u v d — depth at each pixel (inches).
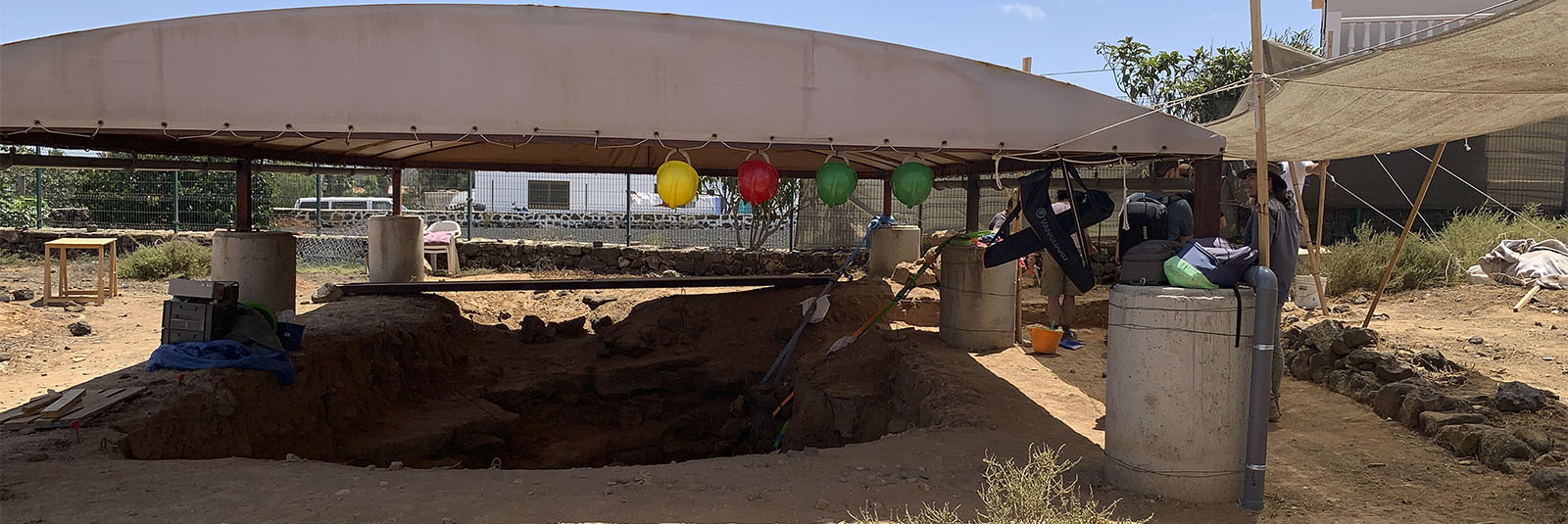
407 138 215.5
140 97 202.4
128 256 630.5
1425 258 460.8
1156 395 188.1
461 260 695.7
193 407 263.0
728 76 217.5
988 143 228.2
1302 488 195.3
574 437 419.8
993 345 360.8
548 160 506.3
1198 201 236.1
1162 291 187.5
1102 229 616.4
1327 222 649.0
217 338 308.8
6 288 503.2
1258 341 182.4
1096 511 177.8
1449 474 200.2
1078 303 452.1
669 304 501.0
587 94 213.2
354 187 1218.6
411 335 416.8
